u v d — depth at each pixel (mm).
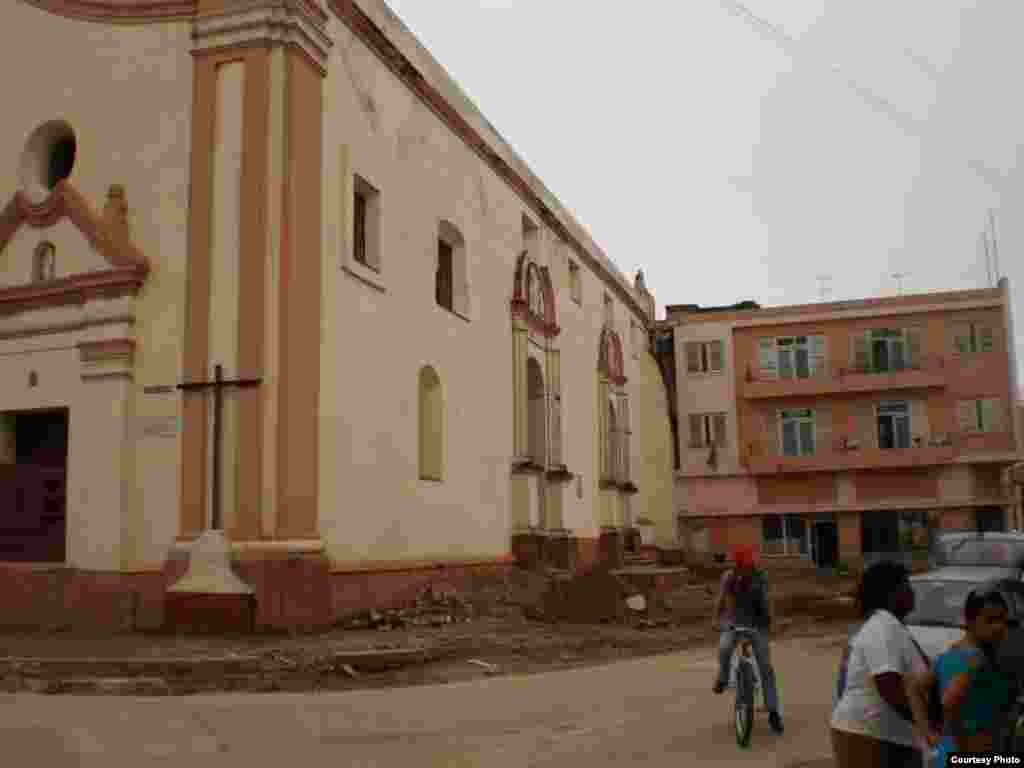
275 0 14523
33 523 14922
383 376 16969
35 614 14320
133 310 14539
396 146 18141
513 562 22406
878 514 40156
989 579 10188
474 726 8953
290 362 13977
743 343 42094
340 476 15227
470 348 21203
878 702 4516
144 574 13945
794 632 19141
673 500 39188
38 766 7145
